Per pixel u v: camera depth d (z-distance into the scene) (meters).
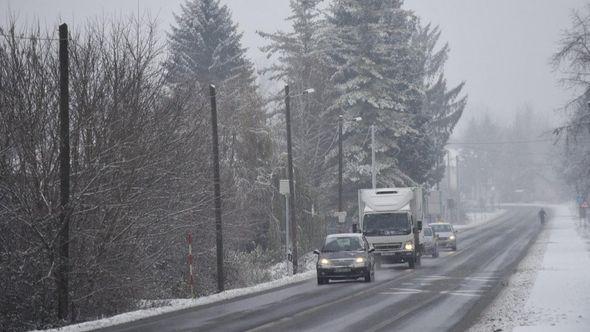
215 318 35.19
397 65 117.12
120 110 39.41
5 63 36.84
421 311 36.03
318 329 30.33
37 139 36.34
